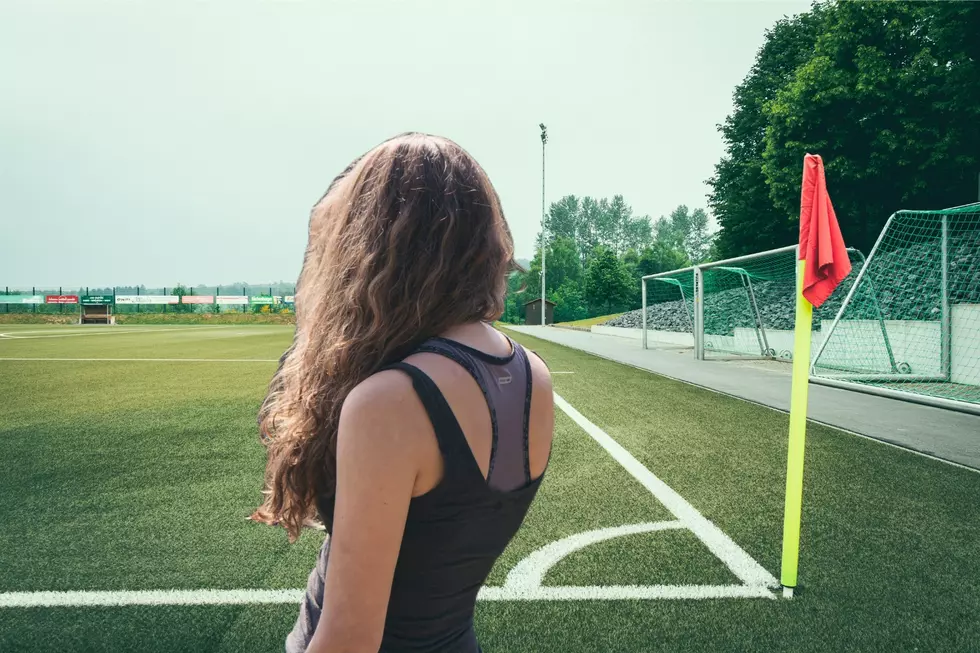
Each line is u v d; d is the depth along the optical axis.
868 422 6.30
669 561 2.94
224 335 24.48
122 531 3.33
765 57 31.20
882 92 21.52
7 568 2.85
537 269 88.38
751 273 15.73
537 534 3.28
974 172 21.62
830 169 22.73
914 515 3.59
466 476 0.65
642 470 4.56
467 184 0.76
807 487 4.14
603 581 2.73
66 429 5.96
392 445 0.60
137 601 2.52
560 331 30.27
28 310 48.09
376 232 0.73
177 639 2.24
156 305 52.00
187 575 2.78
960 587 2.68
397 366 0.64
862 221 24.19
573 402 7.64
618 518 3.53
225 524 3.44
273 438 0.86
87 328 33.91
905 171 22.34
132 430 5.93
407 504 0.63
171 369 11.16
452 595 0.72
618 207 118.06
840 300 13.88
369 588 0.61
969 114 20.34
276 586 2.67
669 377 10.15
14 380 9.56
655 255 83.06
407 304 0.71
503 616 2.42
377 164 0.77
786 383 9.37
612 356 14.21
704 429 6.04
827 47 23.36
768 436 5.72
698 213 113.44
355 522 0.60
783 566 2.68
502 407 0.70
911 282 11.70
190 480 4.29
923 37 22.34
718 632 2.30
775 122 24.86
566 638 2.26
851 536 3.27
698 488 4.12
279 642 2.22
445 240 0.72
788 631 2.31
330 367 0.74
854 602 2.54
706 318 18.23
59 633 2.27
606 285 62.81
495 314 0.79
